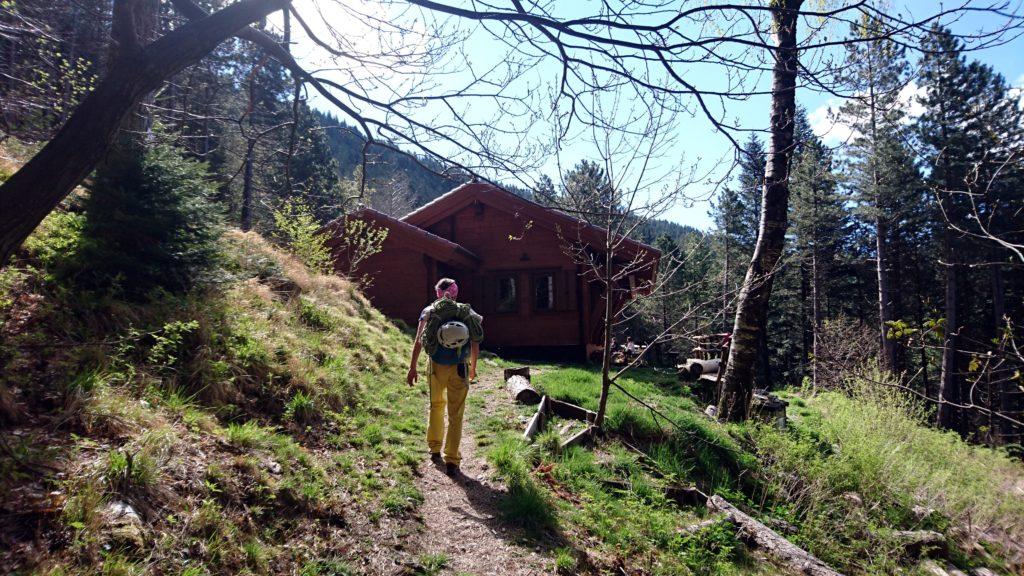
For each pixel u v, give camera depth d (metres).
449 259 14.36
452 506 4.15
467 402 7.41
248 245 8.28
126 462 2.80
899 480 7.12
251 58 4.62
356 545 3.30
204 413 3.95
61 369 3.53
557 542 3.85
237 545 2.83
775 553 4.66
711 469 6.16
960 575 5.59
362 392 5.98
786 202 8.53
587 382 9.07
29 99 5.23
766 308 8.67
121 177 4.91
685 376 13.30
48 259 4.47
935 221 21.25
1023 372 3.71
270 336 5.64
